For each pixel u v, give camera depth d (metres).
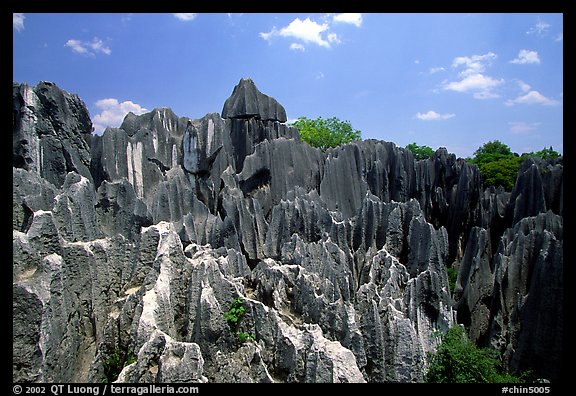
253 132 46.97
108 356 18.73
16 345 15.63
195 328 18.69
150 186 40.22
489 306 33.06
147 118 43.56
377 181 47.25
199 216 38.84
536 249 30.52
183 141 42.94
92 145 39.16
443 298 29.14
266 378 18.02
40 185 25.12
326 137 83.00
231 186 41.94
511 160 61.72
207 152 42.81
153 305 17.50
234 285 20.92
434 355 25.56
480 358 24.78
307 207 36.97
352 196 44.97
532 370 26.48
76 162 36.47
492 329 30.61
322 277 27.19
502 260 31.75
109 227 33.34
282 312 23.98
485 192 47.53
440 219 48.16
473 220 46.12
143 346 15.59
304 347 19.16
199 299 18.84
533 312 27.16
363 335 23.36
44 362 16.28
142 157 40.34
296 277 25.09
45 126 35.53
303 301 23.91
